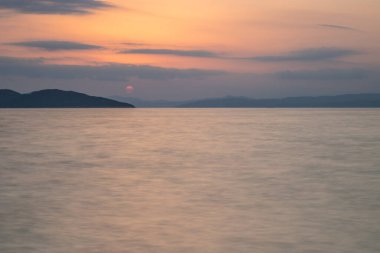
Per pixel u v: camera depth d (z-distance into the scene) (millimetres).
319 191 20203
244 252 11688
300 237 12906
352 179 23641
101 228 13906
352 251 11781
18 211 16250
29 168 28281
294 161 31438
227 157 34000
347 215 15547
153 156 34906
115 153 37156
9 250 11859
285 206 17031
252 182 22812
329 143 45469
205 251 11781
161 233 13344
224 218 15125
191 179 23875
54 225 14281
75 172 26609
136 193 19844
